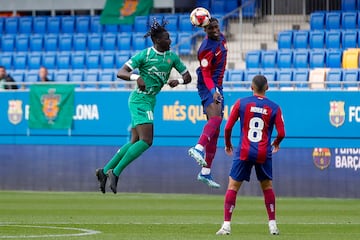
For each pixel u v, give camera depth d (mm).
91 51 80938
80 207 49656
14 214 44156
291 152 59719
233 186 32375
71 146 63906
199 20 34781
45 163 64438
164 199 56875
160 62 35469
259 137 31734
